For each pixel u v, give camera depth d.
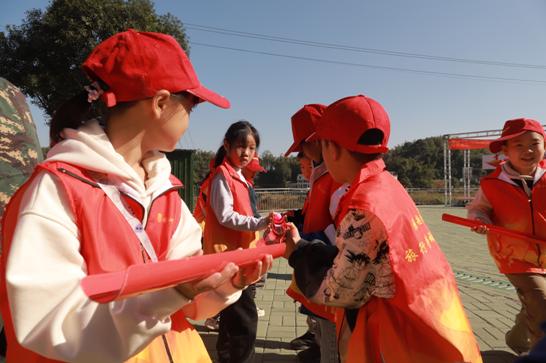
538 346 0.73
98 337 1.12
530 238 3.53
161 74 1.37
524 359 0.72
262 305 5.50
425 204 29.55
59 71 17.16
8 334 1.24
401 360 1.69
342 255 1.81
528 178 3.85
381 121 1.96
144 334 1.15
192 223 1.67
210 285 1.21
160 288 1.09
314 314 2.68
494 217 4.01
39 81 16.86
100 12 16.83
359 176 1.90
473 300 5.73
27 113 2.32
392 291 1.75
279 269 7.80
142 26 17.41
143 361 1.39
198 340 1.66
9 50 17.31
